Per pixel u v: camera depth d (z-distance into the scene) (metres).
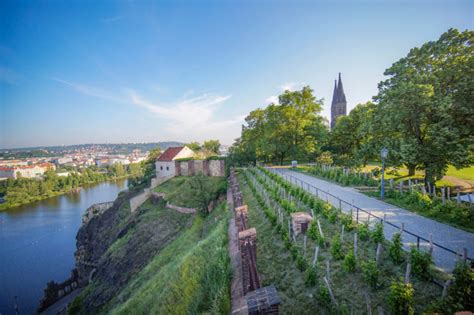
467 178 23.61
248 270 7.69
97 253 41.38
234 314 7.71
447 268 7.66
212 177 50.97
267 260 11.06
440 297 6.33
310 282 8.05
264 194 21.34
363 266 7.61
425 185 18.36
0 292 38.84
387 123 19.78
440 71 17.84
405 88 17.03
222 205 30.05
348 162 29.31
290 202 16.38
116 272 28.22
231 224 18.81
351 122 39.31
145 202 46.09
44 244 56.44
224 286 9.13
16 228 68.25
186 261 16.08
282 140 44.47
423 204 14.12
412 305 5.84
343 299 7.24
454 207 12.25
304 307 7.47
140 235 33.53
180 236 27.73
